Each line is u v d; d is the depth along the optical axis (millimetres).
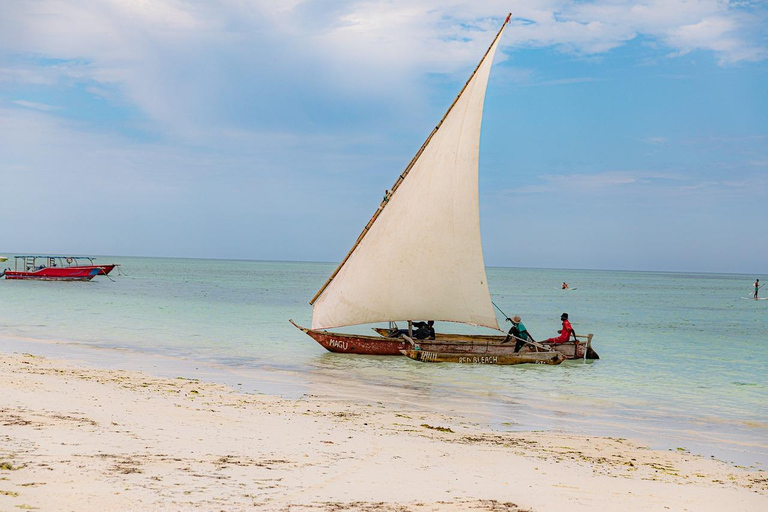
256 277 137250
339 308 25078
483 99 24297
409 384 19312
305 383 18656
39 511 5641
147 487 6770
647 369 23891
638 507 7793
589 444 12422
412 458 9781
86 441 8953
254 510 6242
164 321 36094
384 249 24703
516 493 7984
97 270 80812
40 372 16594
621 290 119688
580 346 25781
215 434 10414
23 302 46281
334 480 7922
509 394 18297
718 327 43719
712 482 9828
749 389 19969
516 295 93000
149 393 14547
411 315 25047
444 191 24625
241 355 24172
